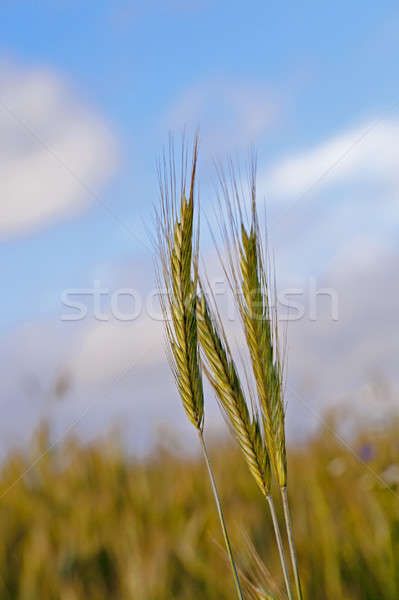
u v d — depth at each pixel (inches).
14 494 45.6
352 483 38.4
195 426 28.0
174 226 28.7
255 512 40.9
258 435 27.9
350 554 35.8
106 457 50.2
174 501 42.9
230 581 35.6
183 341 28.2
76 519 41.6
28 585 37.0
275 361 28.1
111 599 36.3
